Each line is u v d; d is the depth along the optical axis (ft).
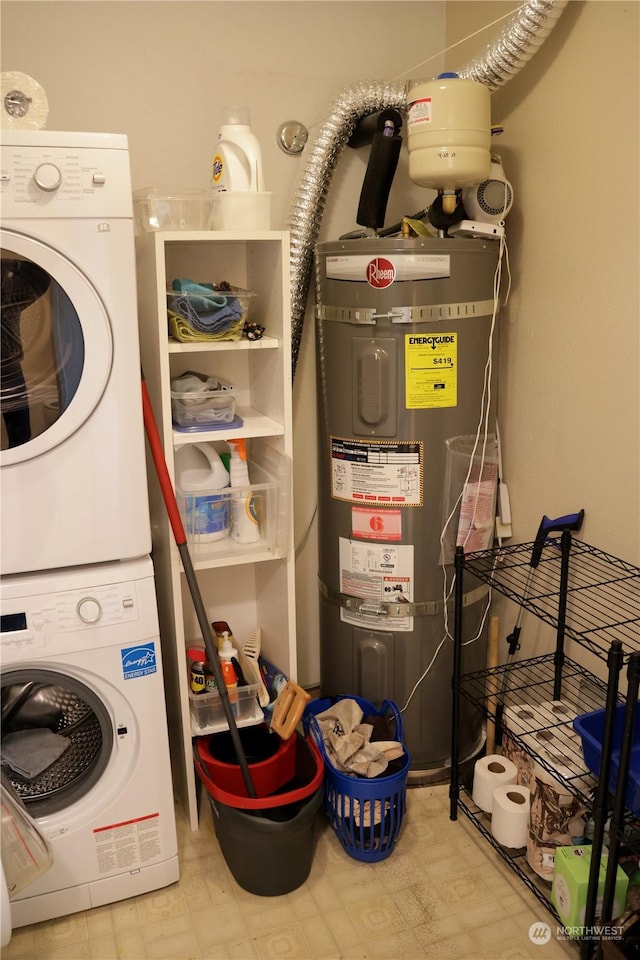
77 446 5.53
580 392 6.58
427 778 7.52
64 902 6.00
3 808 5.36
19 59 6.49
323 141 7.08
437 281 6.48
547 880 6.17
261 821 5.90
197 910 6.12
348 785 6.31
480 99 6.25
